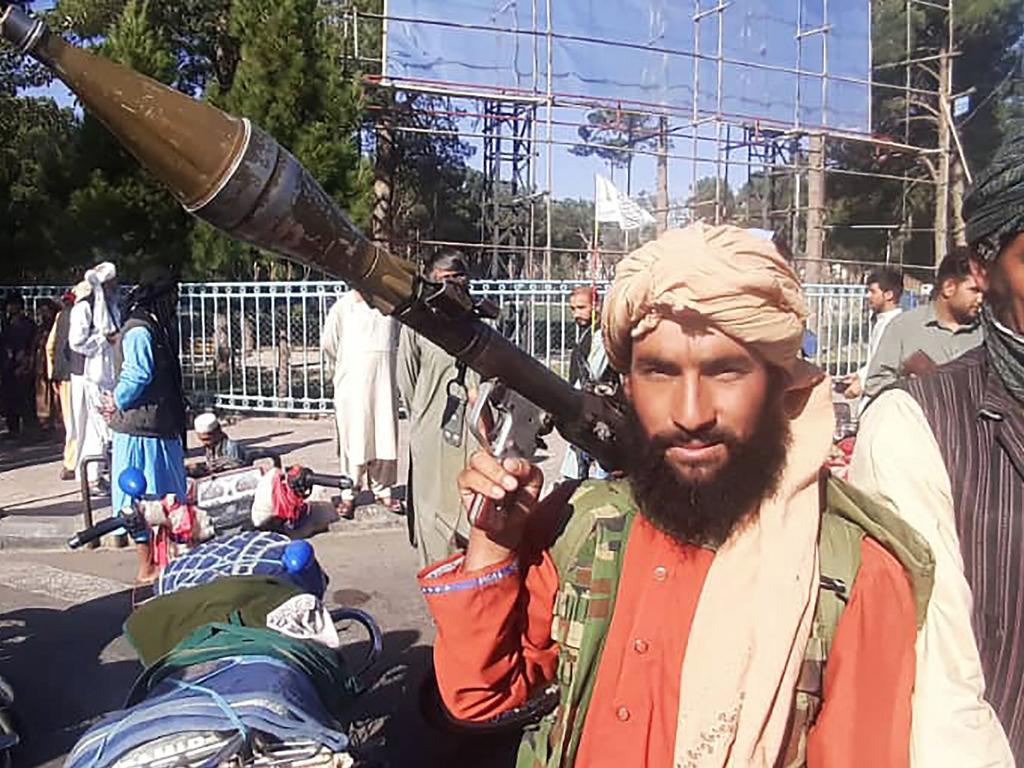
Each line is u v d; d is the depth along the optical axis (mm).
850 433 2998
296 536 4371
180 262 14609
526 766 1407
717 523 1264
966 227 1616
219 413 12938
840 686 1258
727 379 1250
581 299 6391
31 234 17422
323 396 12516
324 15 14875
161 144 1050
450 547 3955
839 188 26047
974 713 1327
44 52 1029
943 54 22609
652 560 1335
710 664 1223
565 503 1439
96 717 4055
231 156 1066
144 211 14352
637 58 18297
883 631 1283
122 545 6781
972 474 1529
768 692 1202
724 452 1264
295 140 14023
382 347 7262
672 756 1242
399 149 20234
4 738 3615
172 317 5727
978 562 1516
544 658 1405
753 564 1256
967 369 1637
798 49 19625
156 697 2270
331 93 14320
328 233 1146
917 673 1352
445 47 16844
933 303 4734
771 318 1212
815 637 1266
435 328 1253
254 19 14312
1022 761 1521
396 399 7461
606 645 1326
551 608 1379
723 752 1192
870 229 26156
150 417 5531
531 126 19656
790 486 1278
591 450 1424
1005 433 1527
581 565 1362
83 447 8523
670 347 1251
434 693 1489
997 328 1561
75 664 4609
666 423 1269
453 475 4211
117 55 14727
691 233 1265
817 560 1278
